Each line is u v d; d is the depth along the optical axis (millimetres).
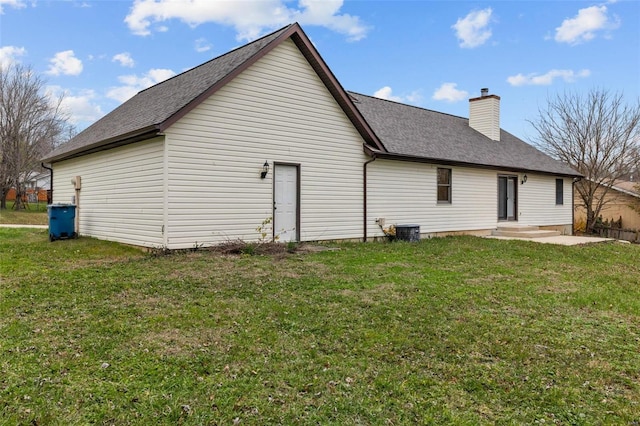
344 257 8938
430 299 5902
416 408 3088
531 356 4074
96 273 6797
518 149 19312
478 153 16094
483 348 4234
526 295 6402
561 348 4301
